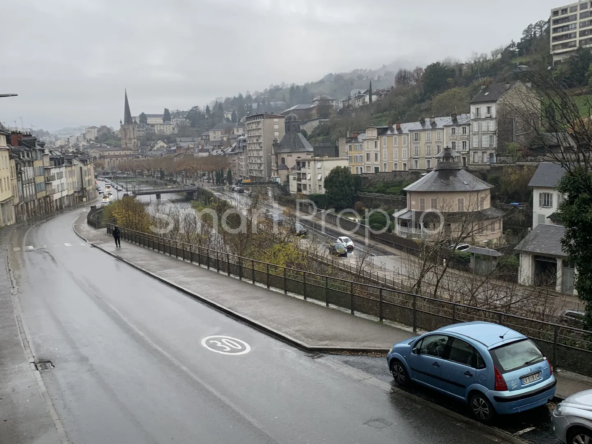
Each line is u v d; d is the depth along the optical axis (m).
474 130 76.56
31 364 13.49
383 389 11.29
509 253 39.03
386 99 143.38
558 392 10.25
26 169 80.06
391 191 79.88
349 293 17.78
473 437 9.01
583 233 14.70
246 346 14.66
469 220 32.50
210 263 27.92
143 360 13.71
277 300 19.84
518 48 114.81
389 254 52.78
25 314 19.02
